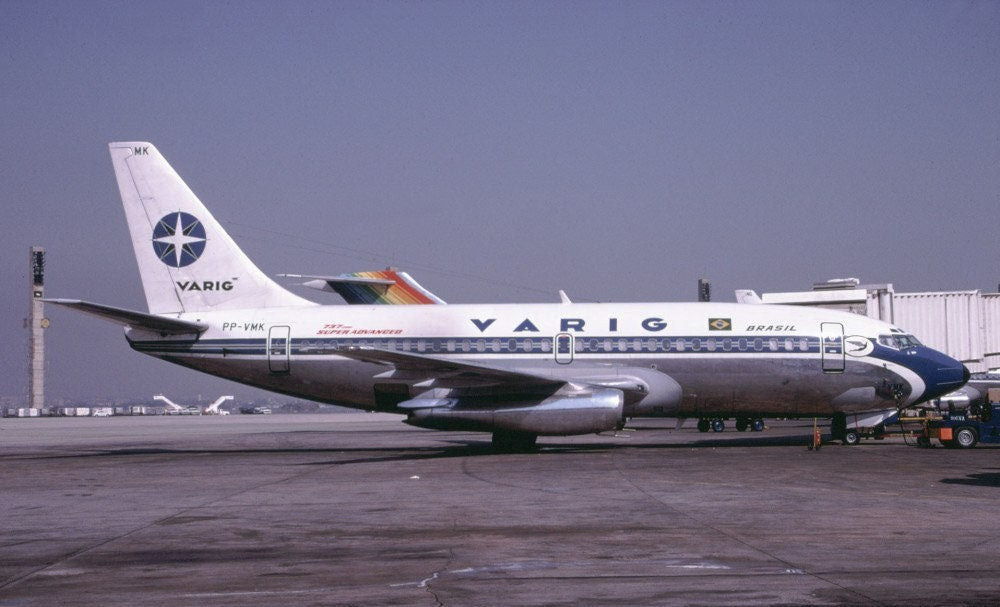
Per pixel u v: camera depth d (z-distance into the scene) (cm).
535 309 3241
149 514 1638
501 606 921
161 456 3203
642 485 1992
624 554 1193
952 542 1257
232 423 7588
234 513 1634
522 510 1616
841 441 3409
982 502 1670
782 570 1080
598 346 3152
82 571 1124
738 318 3173
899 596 946
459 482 2098
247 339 3266
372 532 1397
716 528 1395
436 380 2967
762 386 3130
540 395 2956
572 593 976
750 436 4116
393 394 3219
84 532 1438
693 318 3175
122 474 2470
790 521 1457
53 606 945
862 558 1149
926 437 3125
